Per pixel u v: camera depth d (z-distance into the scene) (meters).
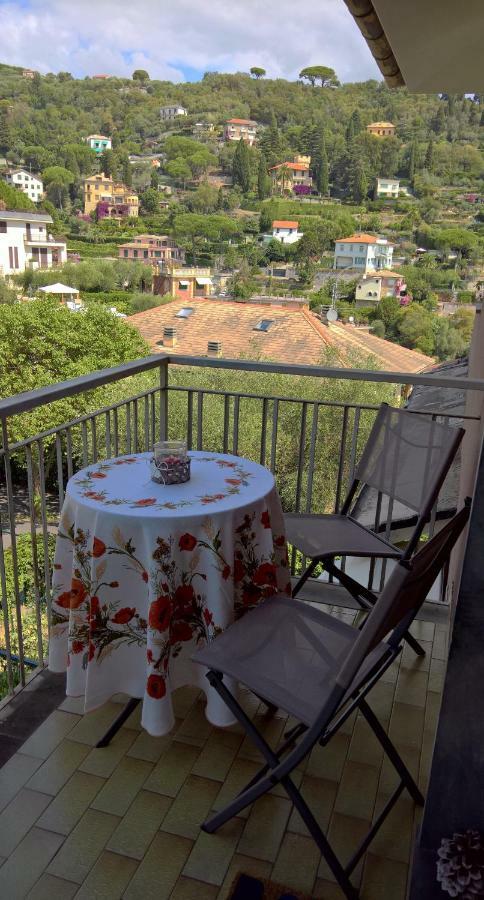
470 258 57.16
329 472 11.77
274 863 1.56
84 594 1.86
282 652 1.66
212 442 11.69
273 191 84.75
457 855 1.42
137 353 19.39
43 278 53.75
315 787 1.80
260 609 1.86
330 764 1.89
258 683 1.53
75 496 1.85
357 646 1.32
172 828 1.65
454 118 73.69
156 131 102.50
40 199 86.12
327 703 1.38
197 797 1.75
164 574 1.72
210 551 1.76
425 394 10.37
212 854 1.58
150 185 90.50
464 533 2.03
